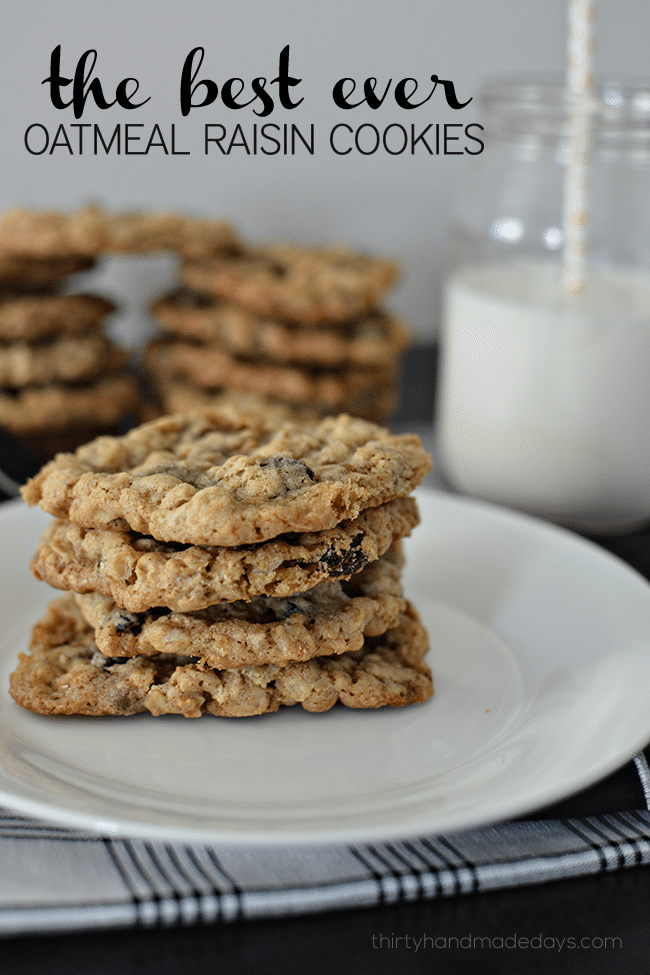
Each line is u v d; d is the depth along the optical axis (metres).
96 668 0.30
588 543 0.35
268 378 0.44
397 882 0.26
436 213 0.57
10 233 0.44
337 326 0.44
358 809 0.27
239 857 0.26
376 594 0.30
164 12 0.50
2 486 0.40
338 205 0.56
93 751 0.28
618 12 0.55
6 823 0.27
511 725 0.29
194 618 0.29
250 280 0.44
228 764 0.28
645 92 0.38
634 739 0.27
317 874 0.26
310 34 0.52
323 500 0.28
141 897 0.25
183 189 0.54
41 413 0.43
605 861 0.26
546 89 0.39
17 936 0.25
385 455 0.30
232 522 0.28
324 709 0.29
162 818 0.26
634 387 0.39
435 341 0.59
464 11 0.53
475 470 0.41
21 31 0.49
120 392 0.45
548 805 0.28
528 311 0.39
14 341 0.44
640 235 0.40
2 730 0.29
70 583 0.29
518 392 0.39
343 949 0.25
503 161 0.41
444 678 0.31
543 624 0.33
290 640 0.29
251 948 0.25
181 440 0.32
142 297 0.55
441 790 0.27
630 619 0.32
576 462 0.39
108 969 0.25
